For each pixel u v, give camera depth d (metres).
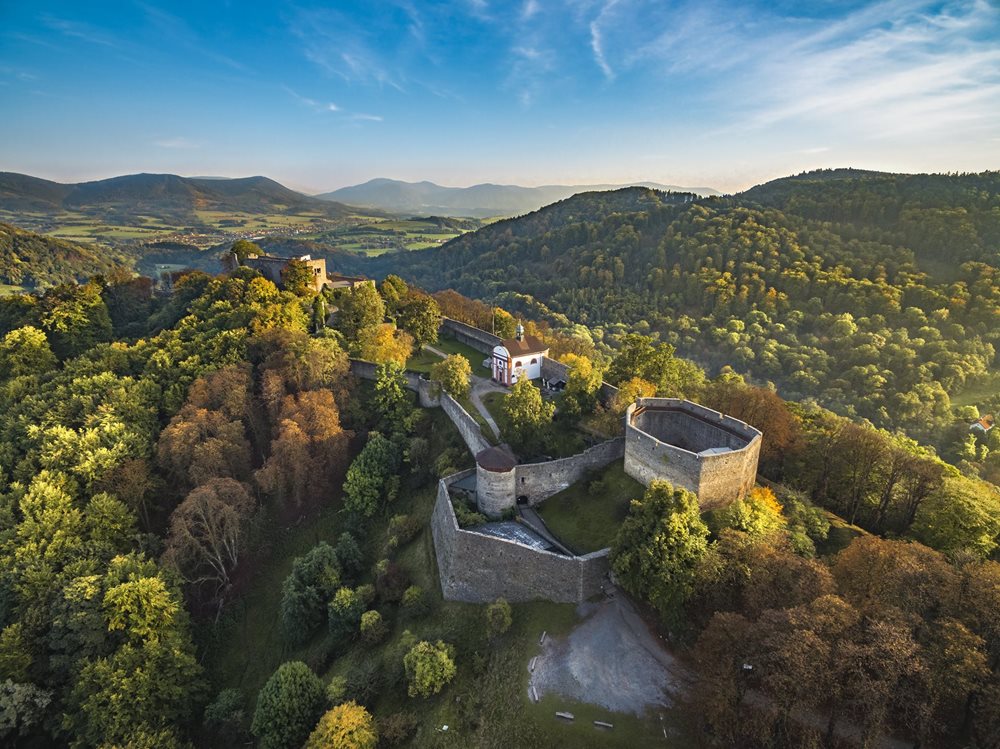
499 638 52.53
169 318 134.25
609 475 68.56
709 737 39.09
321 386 92.00
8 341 112.25
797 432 76.88
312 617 64.69
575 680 46.00
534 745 41.75
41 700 53.69
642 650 48.03
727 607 45.53
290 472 78.62
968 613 36.50
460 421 84.06
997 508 60.41
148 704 54.50
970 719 33.88
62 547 66.00
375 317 117.06
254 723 50.09
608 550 54.44
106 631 57.88
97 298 135.62
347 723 43.91
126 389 91.94
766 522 55.16
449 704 47.53
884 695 31.14
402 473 82.50
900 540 59.62
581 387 82.19
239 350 99.44
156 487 79.94
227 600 72.56
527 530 62.78
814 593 39.72
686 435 71.44
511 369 97.94
